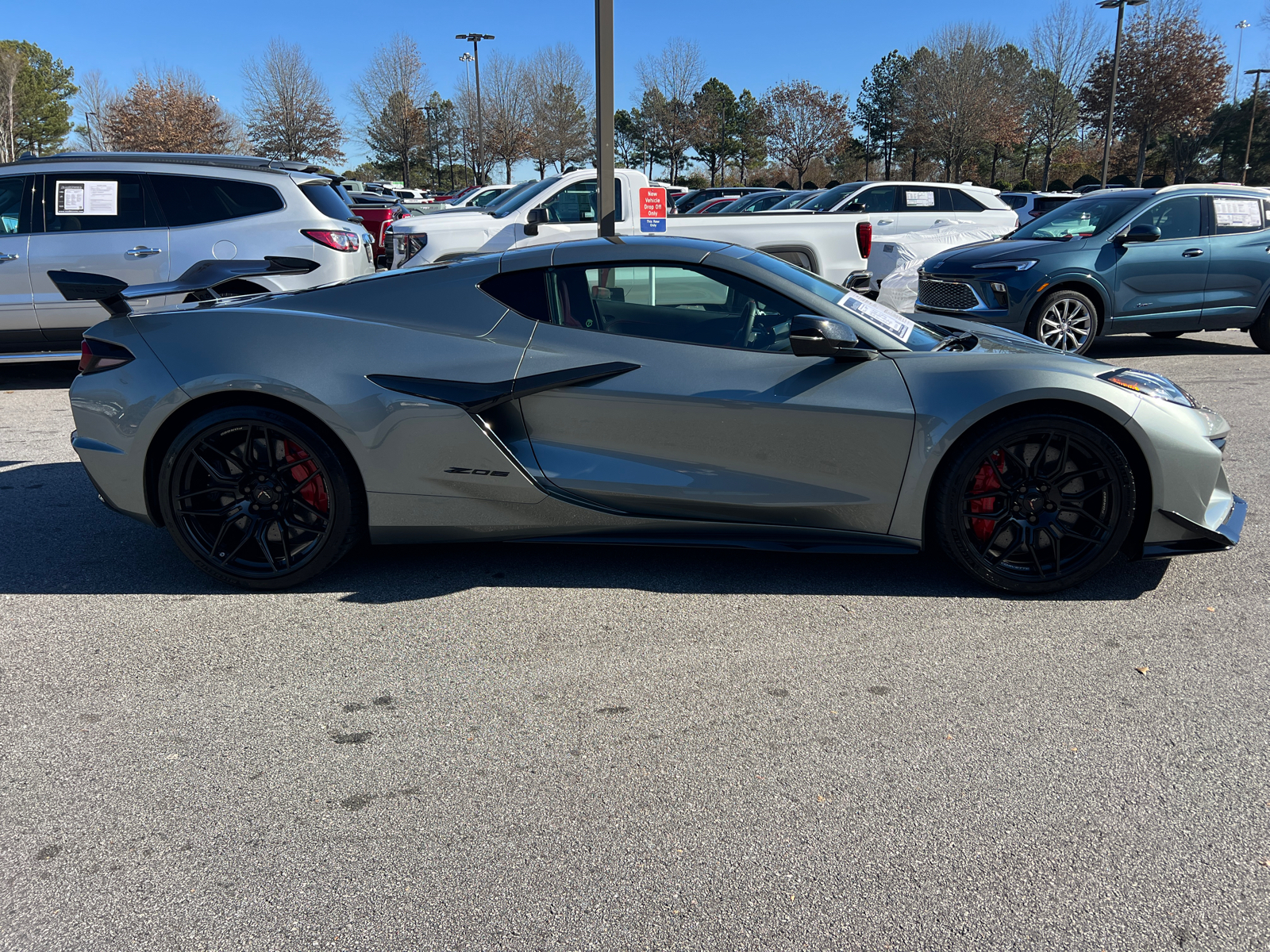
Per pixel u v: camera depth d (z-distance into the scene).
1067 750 2.36
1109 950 1.72
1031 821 2.08
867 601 3.27
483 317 3.30
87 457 3.31
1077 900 1.84
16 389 7.51
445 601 3.31
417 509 3.29
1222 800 2.15
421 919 1.81
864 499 3.20
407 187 48.66
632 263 3.29
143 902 1.86
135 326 3.33
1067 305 7.75
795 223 9.08
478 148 47.69
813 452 3.17
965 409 3.08
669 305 3.29
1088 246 7.79
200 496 3.34
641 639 3.01
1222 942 1.73
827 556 3.71
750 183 63.25
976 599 3.28
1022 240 8.32
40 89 73.06
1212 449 3.15
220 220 7.28
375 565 3.65
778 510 3.23
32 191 7.07
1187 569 3.53
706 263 3.27
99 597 3.35
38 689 2.70
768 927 1.78
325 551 3.32
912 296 8.78
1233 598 3.26
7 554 3.78
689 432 3.20
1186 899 1.84
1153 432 3.08
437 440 3.21
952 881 1.90
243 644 2.98
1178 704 2.57
